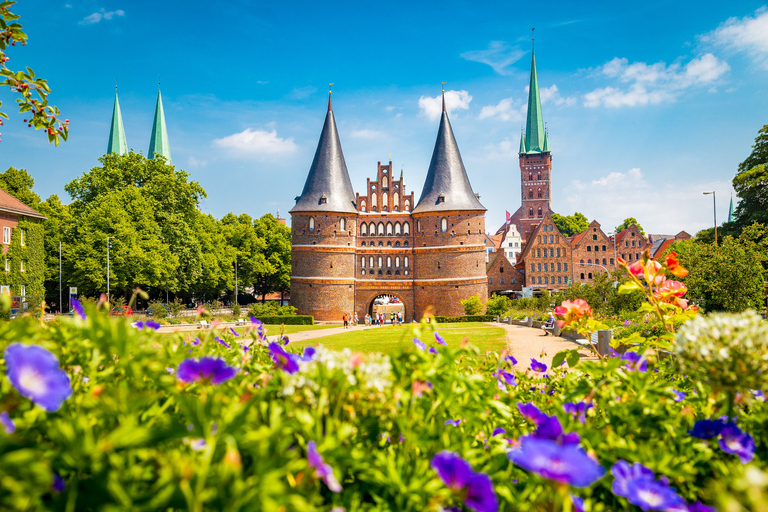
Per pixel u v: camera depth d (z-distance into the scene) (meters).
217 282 68.25
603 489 2.65
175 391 2.41
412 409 2.66
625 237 88.81
